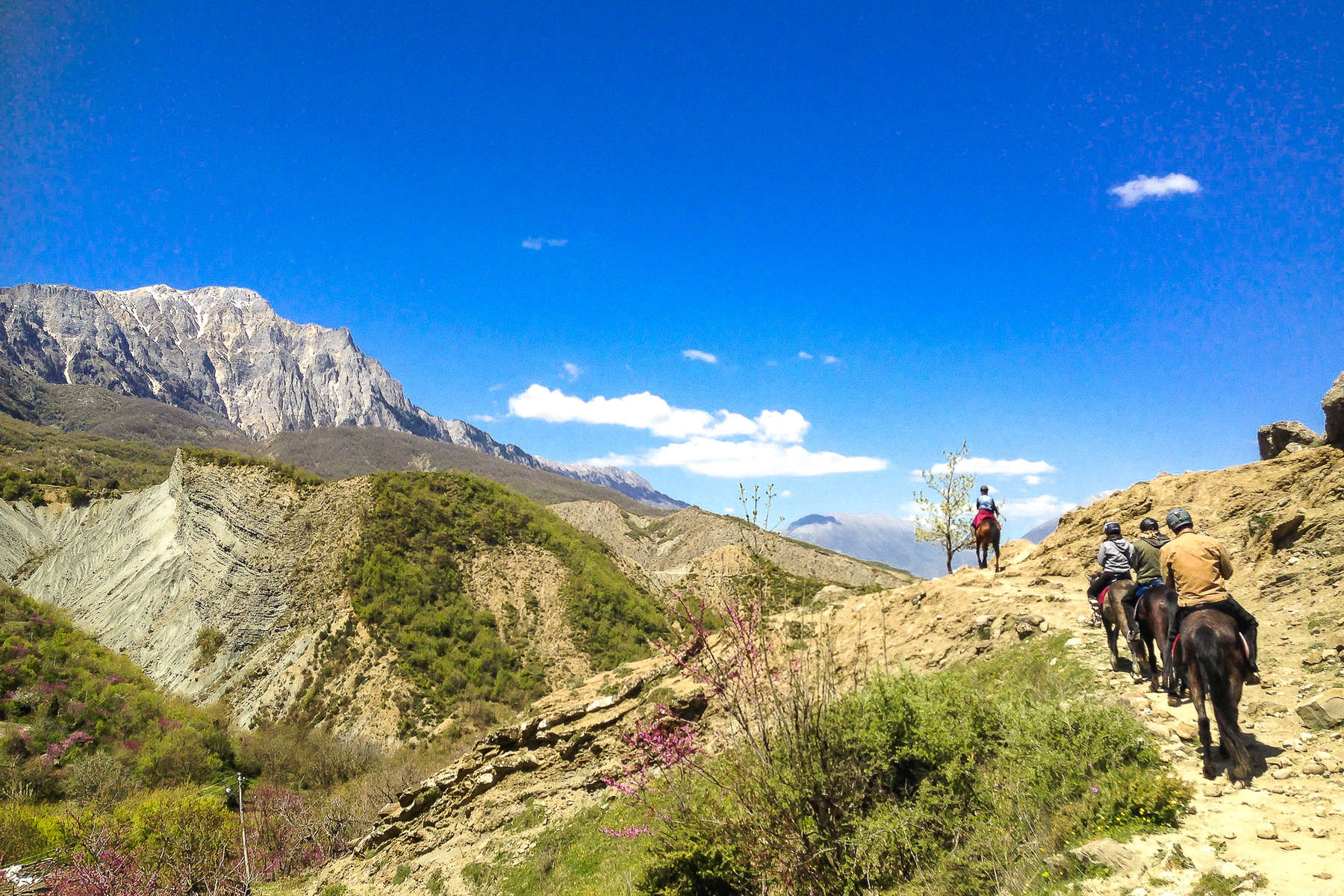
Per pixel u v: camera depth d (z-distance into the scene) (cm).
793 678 833
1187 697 895
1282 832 602
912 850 755
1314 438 1512
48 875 2217
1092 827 696
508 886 1508
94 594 8594
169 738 5072
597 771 1683
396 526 7938
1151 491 1589
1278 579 1174
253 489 8469
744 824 798
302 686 6047
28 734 4822
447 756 5072
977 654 1367
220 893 2198
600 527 17925
